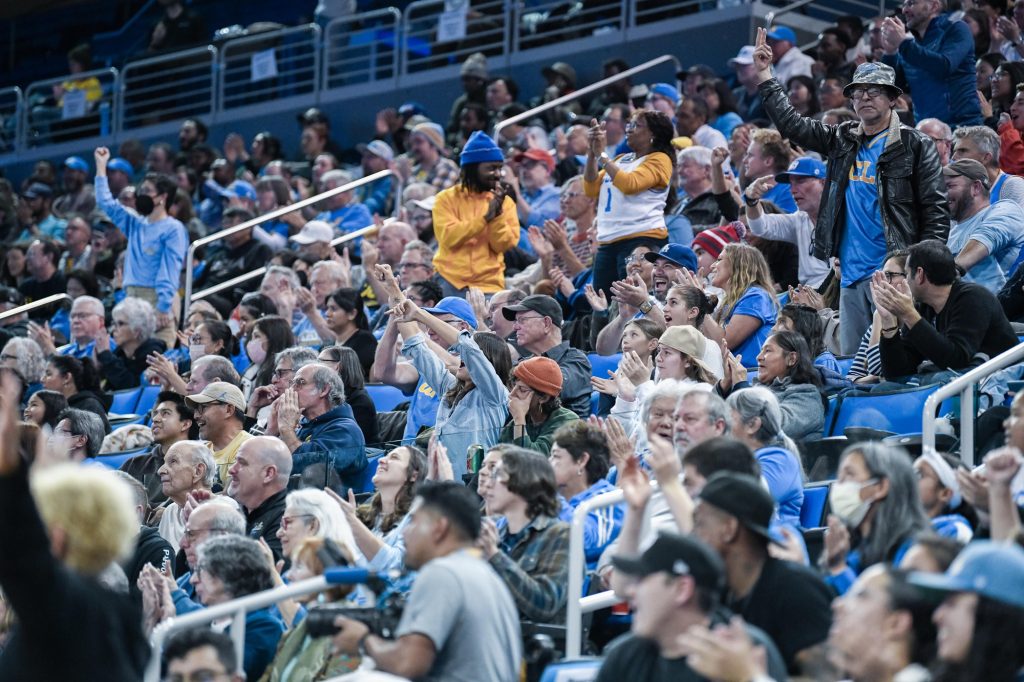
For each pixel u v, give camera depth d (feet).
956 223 50.75
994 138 52.85
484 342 44.42
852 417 40.11
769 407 35.17
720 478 25.26
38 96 123.54
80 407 57.62
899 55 64.49
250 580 33.37
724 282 48.78
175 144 114.93
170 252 72.23
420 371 45.75
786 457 34.68
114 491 23.91
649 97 77.36
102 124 119.34
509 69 100.27
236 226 77.41
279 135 111.14
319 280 64.85
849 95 47.98
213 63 114.52
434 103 103.86
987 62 70.90
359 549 36.32
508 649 27.02
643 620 23.13
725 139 74.69
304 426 46.26
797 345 41.11
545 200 71.87
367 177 80.07
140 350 66.08
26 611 21.66
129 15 139.54
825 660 24.27
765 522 25.02
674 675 23.16
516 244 64.44
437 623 26.03
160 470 45.01
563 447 35.65
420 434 47.26
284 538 35.09
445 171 81.66
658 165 56.18
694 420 32.45
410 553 27.84
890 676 22.18
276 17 131.13
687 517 27.09
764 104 48.67
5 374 21.49
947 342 39.78
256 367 56.18
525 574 30.83
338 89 108.27
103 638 22.41
